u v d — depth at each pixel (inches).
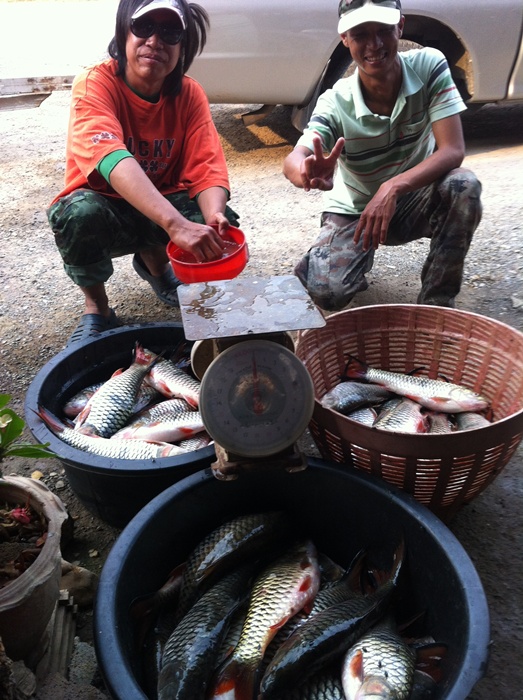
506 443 72.7
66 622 69.9
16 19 470.3
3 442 62.2
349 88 108.0
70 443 83.8
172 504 66.6
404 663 56.0
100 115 97.6
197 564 67.2
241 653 59.1
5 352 123.3
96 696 60.6
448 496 76.0
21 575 57.5
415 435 68.9
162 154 110.0
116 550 61.2
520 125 241.1
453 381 96.0
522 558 79.1
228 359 63.2
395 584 64.2
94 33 414.6
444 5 189.0
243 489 71.4
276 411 65.0
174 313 133.4
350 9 96.8
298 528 74.7
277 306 65.5
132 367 95.8
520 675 66.1
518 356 86.0
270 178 205.2
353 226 118.4
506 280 139.7
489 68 199.5
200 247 87.6
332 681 58.4
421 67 105.7
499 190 182.9
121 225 111.3
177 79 103.3
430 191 112.5
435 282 115.3
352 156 112.4
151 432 87.0
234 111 270.2
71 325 131.9
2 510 67.0
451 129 106.5
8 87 179.9
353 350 97.8
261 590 64.8
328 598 64.8
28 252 164.2
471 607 54.6
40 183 206.7
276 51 189.5
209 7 181.3
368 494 68.0
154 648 62.7
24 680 57.4
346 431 73.5
